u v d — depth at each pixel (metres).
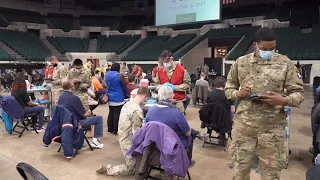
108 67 11.87
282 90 2.12
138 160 2.95
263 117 2.11
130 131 3.55
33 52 22.69
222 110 4.34
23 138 5.20
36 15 28.22
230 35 20.66
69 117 4.05
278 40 18.72
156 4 20.06
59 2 29.52
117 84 5.32
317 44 16.89
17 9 27.28
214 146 4.84
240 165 2.24
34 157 4.20
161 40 25.52
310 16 19.42
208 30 24.02
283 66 2.10
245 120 2.17
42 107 5.59
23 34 24.70
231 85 2.30
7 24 24.80
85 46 26.47
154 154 2.93
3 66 18.06
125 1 30.92
